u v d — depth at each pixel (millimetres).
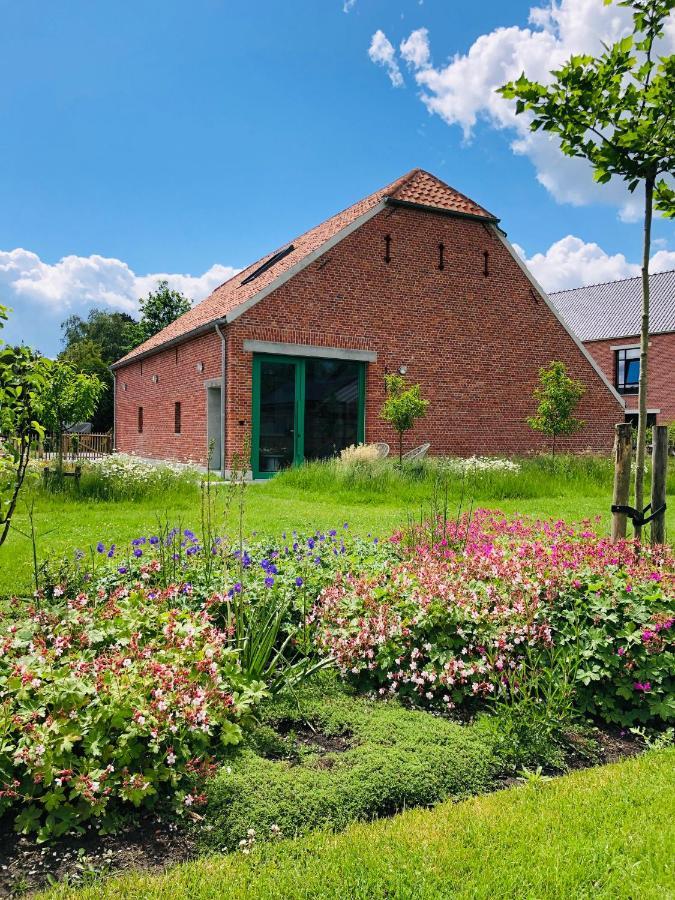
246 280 21391
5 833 2426
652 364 32906
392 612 3787
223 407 15750
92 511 10031
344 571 4680
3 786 2432
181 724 2709
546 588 3838
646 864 2219
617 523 4883
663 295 34469
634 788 2705
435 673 3547
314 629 3984
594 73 3945
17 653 3113
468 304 18703
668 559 4480
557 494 12844
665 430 4820
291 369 16422
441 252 18281
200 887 2098
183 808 2502
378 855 2256
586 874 2170
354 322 17031
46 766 2436
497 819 2479
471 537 5785
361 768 2758
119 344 61312
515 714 3148
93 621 3406
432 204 18000
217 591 4008
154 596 3773
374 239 17266
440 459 15227
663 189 4484
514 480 12977
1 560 6301
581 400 20562
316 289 16484
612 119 4117
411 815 2521
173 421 20391
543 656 3652
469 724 3367
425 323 18062
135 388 25219
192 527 8094
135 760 2623
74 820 2436
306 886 2098
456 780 2785
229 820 2455
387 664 3631
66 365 11758
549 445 20062
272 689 3457
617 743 3287
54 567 4574
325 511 10078
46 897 2062
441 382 18344
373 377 17375
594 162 4246
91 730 2592
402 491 11953
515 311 19484
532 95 4117
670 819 2475
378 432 17500
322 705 3385
